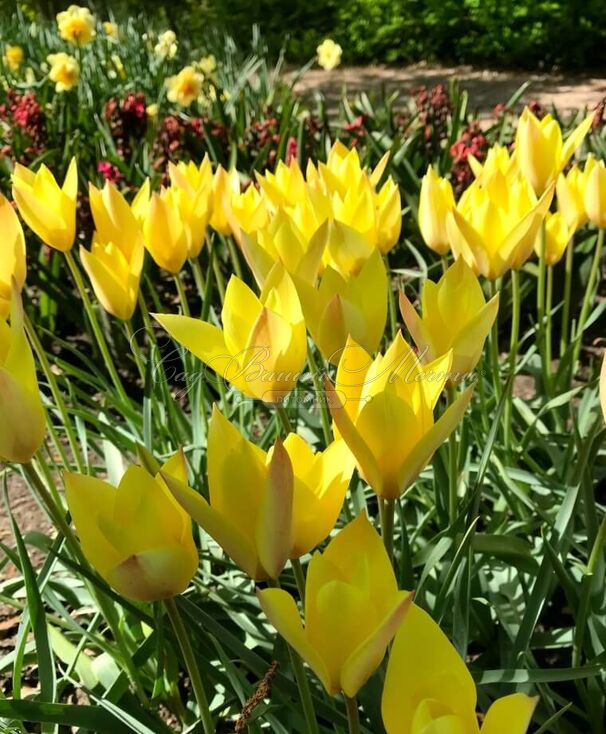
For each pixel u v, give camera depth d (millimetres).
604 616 476
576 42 2938
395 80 2980
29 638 574
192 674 343
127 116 1341
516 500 632
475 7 3084
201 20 3502
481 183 612
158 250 556
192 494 278
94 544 287
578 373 955
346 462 304
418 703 236
